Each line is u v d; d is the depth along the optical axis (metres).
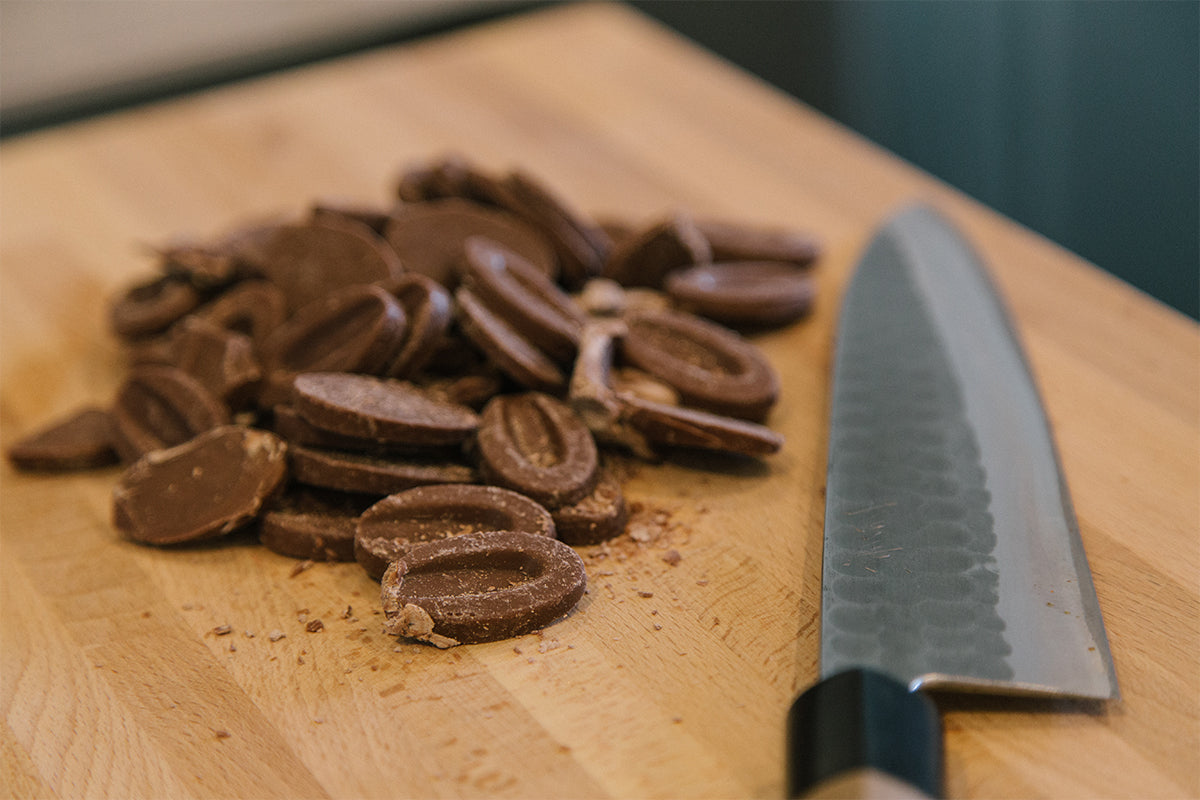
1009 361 0.39
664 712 0.33
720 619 0.34
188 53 0.59
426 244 0.41
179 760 0.32
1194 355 0.40
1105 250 0.58
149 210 0.47
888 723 0.30
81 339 0.43
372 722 0.33
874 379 0.38
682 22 0.71
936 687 0.32
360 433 0.36
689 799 0.31
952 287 0.41
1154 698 0.33
